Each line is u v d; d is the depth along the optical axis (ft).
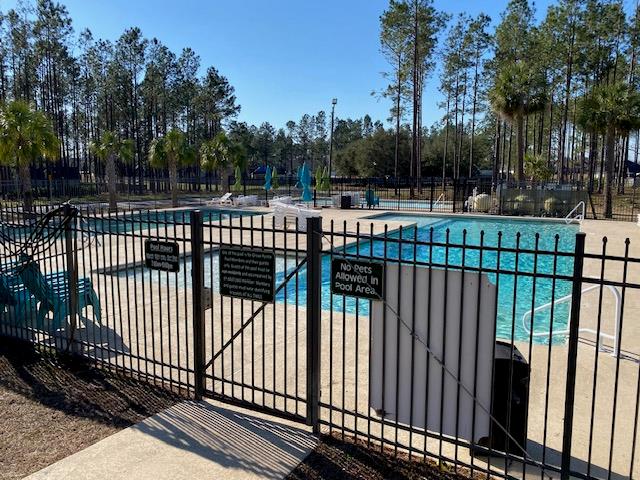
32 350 18.29
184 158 89.76
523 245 53.88
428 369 11.09
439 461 10.83
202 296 14.05
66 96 161.07
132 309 23.39
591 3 117.70
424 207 94.22
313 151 349.20
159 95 173.78
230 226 13.28
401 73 136.87
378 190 147.43
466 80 154.71
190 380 15.48
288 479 10.34
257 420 12.94
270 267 12.72
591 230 55.93
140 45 164.66
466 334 10.57
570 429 9.55
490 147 221.66
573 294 9.32
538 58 130.21
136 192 145.69
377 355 11.66
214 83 203.31
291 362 16.75
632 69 118.21
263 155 313.53
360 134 363.97
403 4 125.39
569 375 9.46
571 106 140.77
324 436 12.16
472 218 74.69
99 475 10.55
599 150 159.33
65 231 17.80
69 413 13.47
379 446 11.71
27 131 66.90
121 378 15.78
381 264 11.14
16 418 13.21
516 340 22.27
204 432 12.34
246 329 20.27
